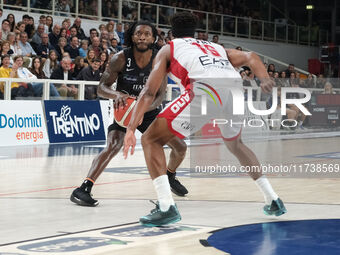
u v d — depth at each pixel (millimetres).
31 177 7520
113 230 4387
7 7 17094
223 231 4348
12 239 4059
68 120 13391
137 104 4328
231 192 6367
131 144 4246
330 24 30797
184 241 4020
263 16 26844
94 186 6801
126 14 20406
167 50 4516
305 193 6266
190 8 23141
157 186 4492
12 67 12766
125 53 5828
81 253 3664
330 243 3953
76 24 17203
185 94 4461
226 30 24016
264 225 4570
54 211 5195
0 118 12000
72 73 14531
